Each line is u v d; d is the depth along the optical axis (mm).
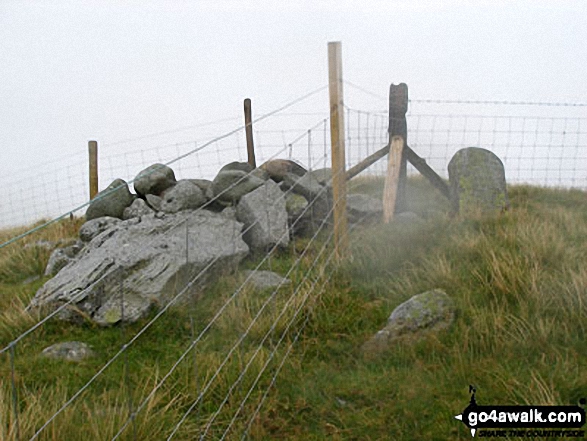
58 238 10039
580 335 5145
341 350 5520
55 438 3912
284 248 8016
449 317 5578
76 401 4555
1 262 8992
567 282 5723
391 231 7562
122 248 7207
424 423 4316
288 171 9945
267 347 5676
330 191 9242
